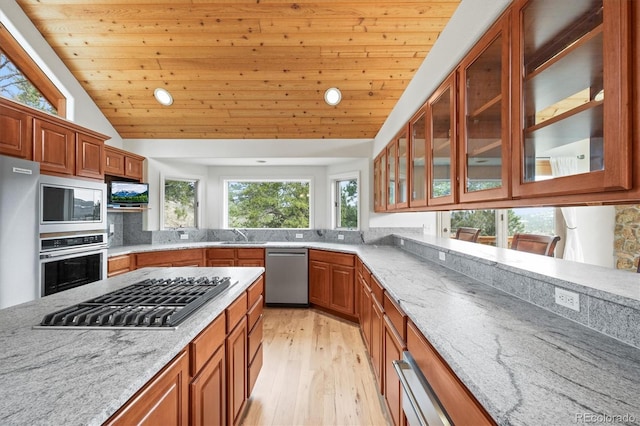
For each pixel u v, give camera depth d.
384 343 1.74
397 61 2.74
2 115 1.97
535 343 0.86
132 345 0.85
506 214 3.74
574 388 0.64
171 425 0.87
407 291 1.44
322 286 3.65
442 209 1.80
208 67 2.87
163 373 0.82
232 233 4.54
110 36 2.60
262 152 3.92
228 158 4.00
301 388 2.06
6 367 0.72
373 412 1.82
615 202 0.73
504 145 1.11
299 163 4.32
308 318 3.47
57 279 2.26
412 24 2.38
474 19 1.32
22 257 1.98
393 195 2.85
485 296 1.35
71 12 2.42
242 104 3.32
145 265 3.44
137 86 3.12
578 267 1.31
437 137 1.88
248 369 1.72
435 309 1.17
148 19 2.43
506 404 0.59
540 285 1.20
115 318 0.99
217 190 4.59
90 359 0.77
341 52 2.65
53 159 2.33
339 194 4.46
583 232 3.44
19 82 2.69
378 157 3.55
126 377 0.69
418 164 2.24
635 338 0.82
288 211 4.66
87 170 2.66
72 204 2.43
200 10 2.33
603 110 0.68
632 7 0.62
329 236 4.34
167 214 4.28
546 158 0.97
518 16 1.03
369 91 3.09
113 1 2.31
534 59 1.02
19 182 1.97
